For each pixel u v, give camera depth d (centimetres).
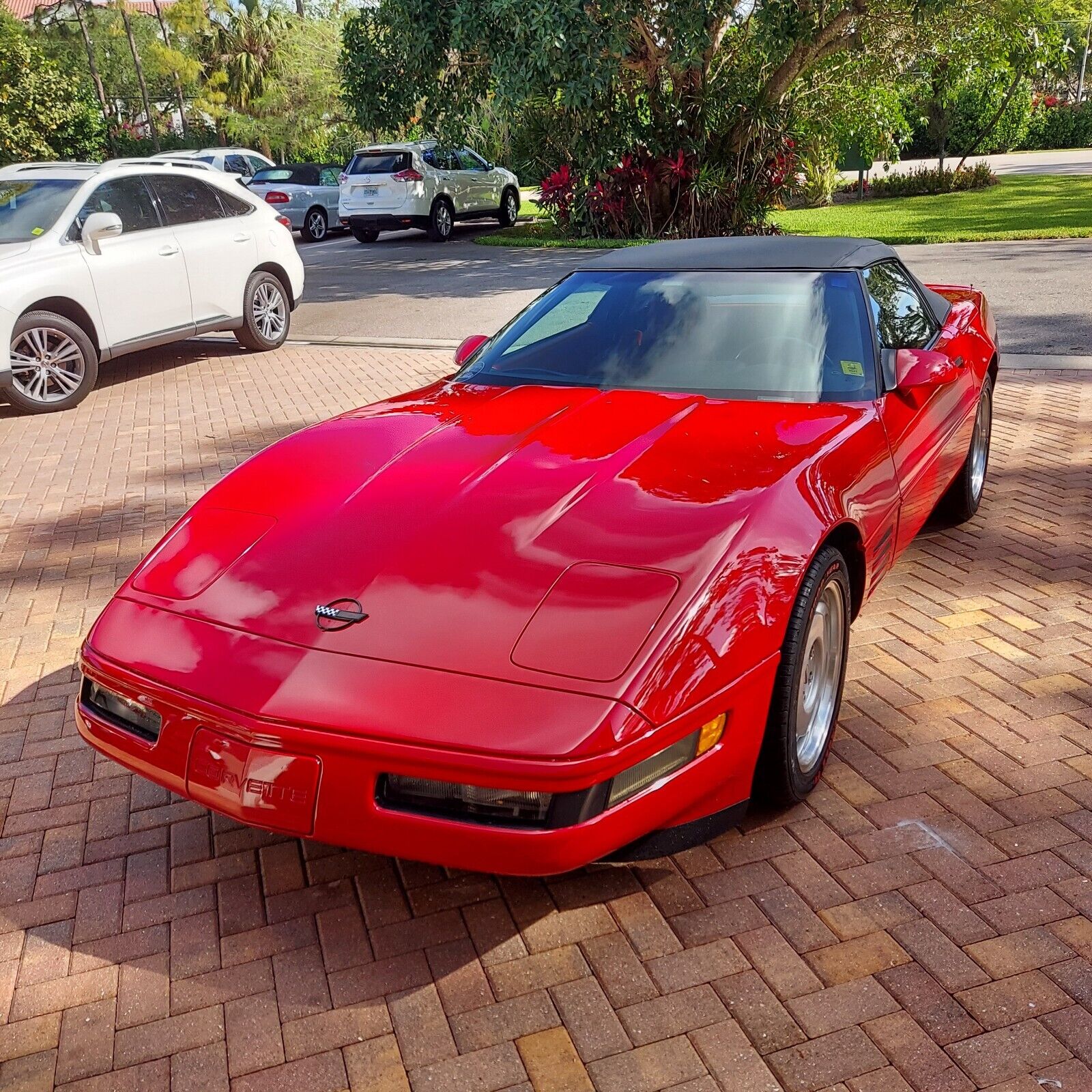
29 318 802
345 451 315
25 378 824
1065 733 325
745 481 278
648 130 1880
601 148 1895
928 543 491
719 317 373
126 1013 233
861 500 304
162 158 2252
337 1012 229
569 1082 208
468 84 1720
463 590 240
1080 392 757
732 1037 217
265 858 285
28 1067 220
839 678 306
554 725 210
